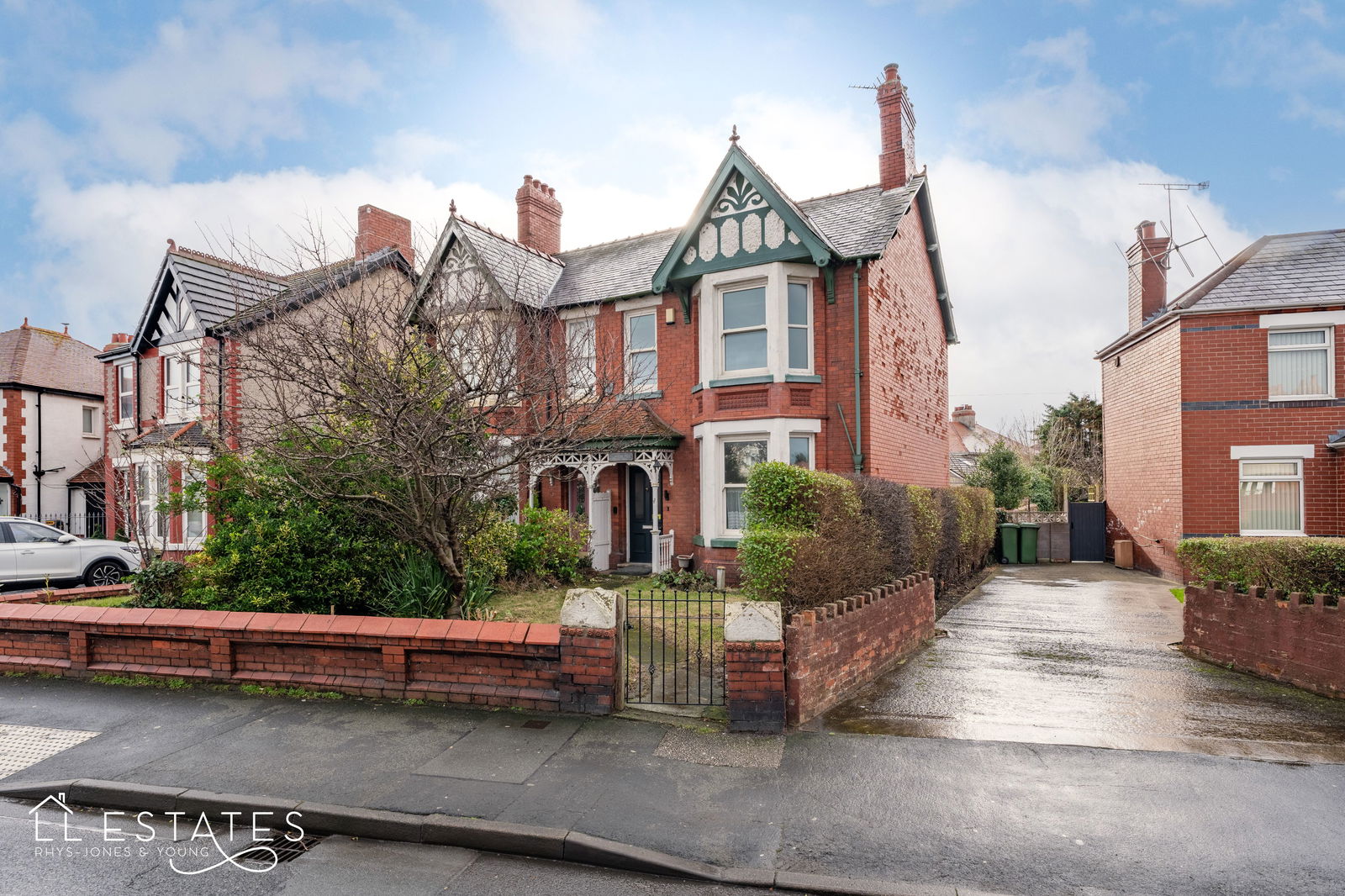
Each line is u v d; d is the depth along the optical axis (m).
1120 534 20.92
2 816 5.14
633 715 6.54
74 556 14.04
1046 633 10.52
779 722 6.16
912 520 10.83
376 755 5.76
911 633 9.30
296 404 8.20
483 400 8.07
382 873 4.34
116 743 6.10
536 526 12.39
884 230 14.09
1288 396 15.99
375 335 7.95
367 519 8.80
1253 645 8.11
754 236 13.96
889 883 4.04
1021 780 5.27
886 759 5.64
